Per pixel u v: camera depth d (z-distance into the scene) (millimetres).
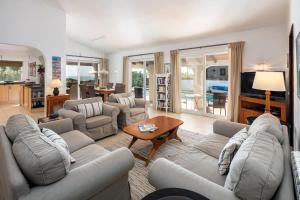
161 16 4406
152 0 3834
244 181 953
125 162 1459
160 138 2938
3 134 1658
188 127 4375
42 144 1250
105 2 4199
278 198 886
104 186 1313
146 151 2959
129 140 3439
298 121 2033
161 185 1205
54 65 5020
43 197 1045
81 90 7051
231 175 1048
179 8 3934
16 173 1081
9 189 1064
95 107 3650
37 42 4695
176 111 6051
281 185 960
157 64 6523
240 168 978
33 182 1135
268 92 2832
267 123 1678
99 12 4711
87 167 1298
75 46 7637
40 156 1116
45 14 4781
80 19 5242
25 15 4473
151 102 7195
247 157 1005
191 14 4090
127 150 1550
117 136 3660
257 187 920
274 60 4148
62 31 5082
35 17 4629
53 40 4953
